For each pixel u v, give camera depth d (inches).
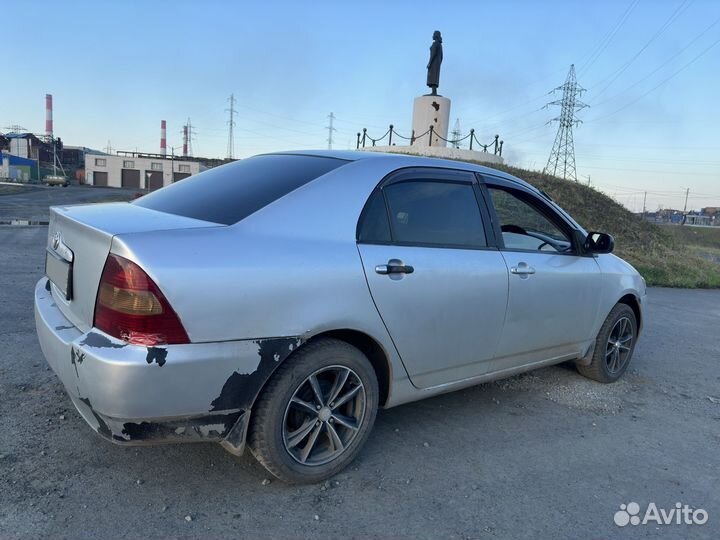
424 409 149.5
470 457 124.1
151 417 87.3
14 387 140.0
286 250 99.6
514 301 137.5
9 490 97.9
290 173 117.6
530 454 128.0
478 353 133.1
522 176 776.9
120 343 86.0
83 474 104.9
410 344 117.1
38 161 3447.3
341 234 108.1
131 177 3164.4
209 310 89.0
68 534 88.0
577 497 111.0
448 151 799.1
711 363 219.8
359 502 103.4
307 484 107.4
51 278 116.8
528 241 151.9
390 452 123.6
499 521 100.9
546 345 153.2
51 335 97.9
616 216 761.6
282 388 99.0
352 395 110.6
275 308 95.4
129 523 92.0
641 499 112.1
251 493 103.3
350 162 119.3
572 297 155.6
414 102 918.4
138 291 85.2
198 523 93.6
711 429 150.8
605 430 144.9
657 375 197.9
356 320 106.0
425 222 123.9
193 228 95.8
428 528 97.1
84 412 93.1
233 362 91.4
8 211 928.9
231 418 95.3
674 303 384.2
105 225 95.8
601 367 176.4
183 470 109.0
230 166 135.7
